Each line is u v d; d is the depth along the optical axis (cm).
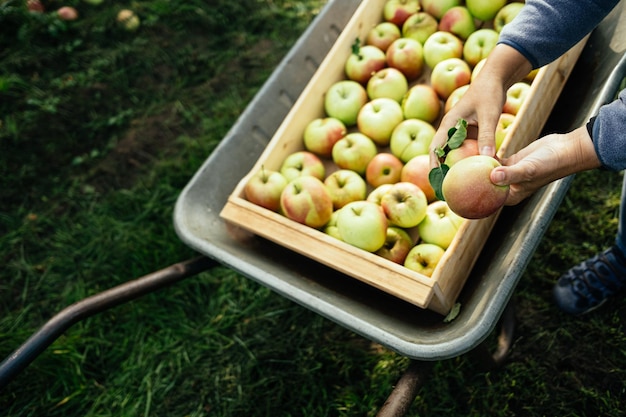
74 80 203
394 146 126
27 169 185
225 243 118
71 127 192
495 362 129
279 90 130
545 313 143
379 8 139
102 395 148
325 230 122
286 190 119
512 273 99
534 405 134
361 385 141
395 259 116
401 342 98
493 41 126
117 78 201
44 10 223
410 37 135
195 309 157
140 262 164
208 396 145
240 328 153
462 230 108
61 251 170
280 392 143
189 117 190
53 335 109
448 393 136
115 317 156
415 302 105
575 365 136
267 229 117
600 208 152
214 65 200
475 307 103
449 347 96
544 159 91
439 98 130
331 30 137
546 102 118
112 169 183
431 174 103
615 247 130
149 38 211
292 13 209
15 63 209
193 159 180
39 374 149
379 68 133
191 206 119
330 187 124
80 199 179
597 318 140
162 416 145
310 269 122
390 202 116
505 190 97
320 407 140
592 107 105
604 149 88
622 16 115
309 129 130
